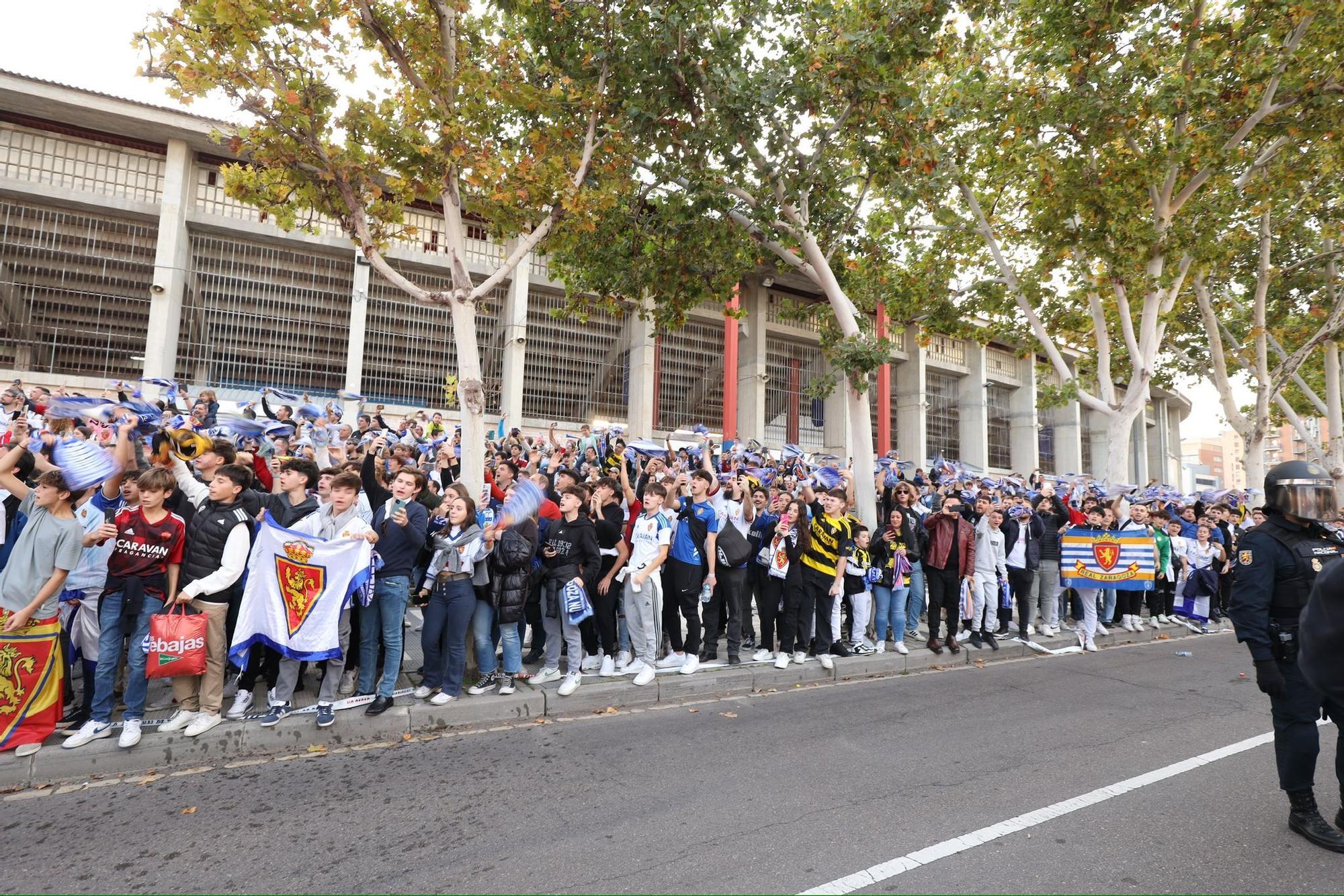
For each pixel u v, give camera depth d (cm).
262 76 593
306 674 613
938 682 707
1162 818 373
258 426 872
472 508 575
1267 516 377
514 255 701
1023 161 1204
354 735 504
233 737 471
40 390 909
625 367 2020
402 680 607
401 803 389
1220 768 454
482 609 587
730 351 1919
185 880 307
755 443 1520
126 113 1409
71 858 328
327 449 857
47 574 445
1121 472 1220
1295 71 1018
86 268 1494
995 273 1362
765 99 786
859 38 768
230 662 538
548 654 625
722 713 580
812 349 2427
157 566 469
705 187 825
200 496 534
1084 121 1070
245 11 560
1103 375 1294
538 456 1135
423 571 633
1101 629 1001
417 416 1428
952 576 817
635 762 455
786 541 733
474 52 713
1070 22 1041
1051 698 640
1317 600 131
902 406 2645
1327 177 1327
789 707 601
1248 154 1160
